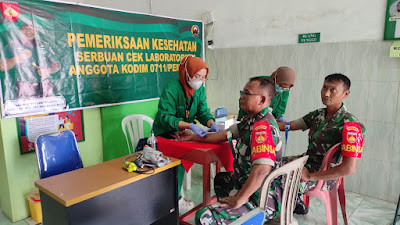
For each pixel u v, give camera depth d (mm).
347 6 2752
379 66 2643
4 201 2451
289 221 1644
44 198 1481
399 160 2650
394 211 2561
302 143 3236
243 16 3496
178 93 2299
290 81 2365
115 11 2820
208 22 3789
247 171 1622
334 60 2891
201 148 1893
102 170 1682
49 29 2367
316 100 3068
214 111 3439
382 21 2582
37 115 2389
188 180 2971
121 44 2912
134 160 1773
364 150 2842
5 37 2137
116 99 2949
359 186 2922
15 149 2301
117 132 3023
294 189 1634
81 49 2598
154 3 4336
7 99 2189
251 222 1411
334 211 1995
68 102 2562
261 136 1459
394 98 2602
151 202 1751
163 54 3361
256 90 1573
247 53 3518
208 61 3938
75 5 2514
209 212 1547
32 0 2248
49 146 1898
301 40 3084
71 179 1550
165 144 2055
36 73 2326
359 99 2797
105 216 1510
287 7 3133
